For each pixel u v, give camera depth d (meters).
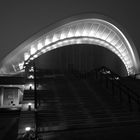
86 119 6.67
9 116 9.56
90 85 11.03
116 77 11.92
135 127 6.30
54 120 6.52
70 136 5.45
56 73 17.16
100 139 5.20
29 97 8.26
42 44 17.16
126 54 20.02
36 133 5.25
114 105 8.21
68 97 8.70
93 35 19.17
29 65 16.75
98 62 20.59
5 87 11.52
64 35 17.88
